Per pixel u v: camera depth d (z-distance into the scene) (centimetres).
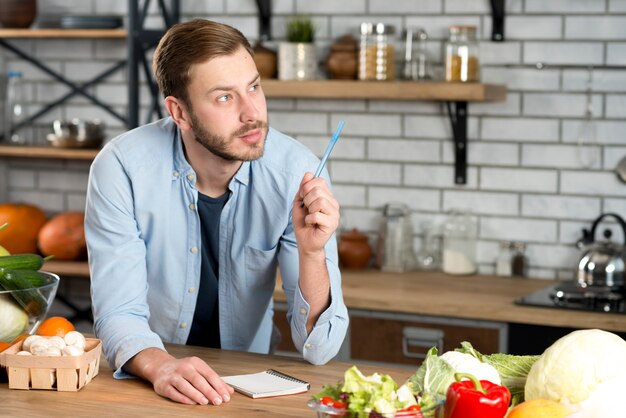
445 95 419
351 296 408
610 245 405
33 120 522
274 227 276
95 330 265
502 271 449
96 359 241
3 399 225
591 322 374
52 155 485
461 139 450
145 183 270
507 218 450
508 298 402
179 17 490
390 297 405
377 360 411
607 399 187
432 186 461
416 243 469
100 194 269
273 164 274
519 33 441
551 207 443
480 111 450
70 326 253
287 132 481
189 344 299
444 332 399
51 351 231
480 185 454
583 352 191
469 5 448
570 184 439
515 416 185
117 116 509
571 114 437
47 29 493
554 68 437
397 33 460
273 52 458
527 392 196
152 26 495
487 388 186
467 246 451
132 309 263
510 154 448
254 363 256
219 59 245
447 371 197
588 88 433
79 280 511
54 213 522
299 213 248
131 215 271
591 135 434
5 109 512
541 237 446
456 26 425
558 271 445
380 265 463
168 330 291
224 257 283
